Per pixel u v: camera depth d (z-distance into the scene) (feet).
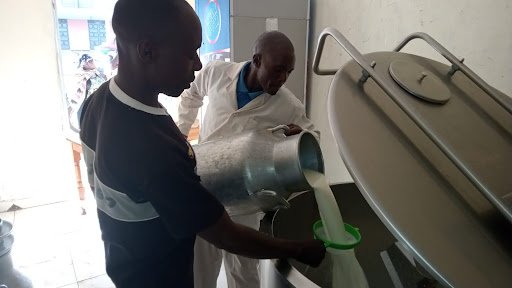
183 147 2.19
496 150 2.30
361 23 5.90
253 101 4.22
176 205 2.03
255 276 4.81
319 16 7.02
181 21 1.98
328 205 2.76
